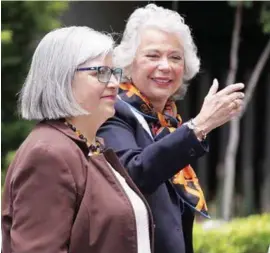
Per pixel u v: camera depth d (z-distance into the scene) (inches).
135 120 351.6
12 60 837.2
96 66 293.4
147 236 294.2
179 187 357.7
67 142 287.1
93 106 295.4
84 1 926.4
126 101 355.9
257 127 1134.4
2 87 852.6
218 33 1053.2
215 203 1044.5
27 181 276.5
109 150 303.9
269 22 834.8
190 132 319.0
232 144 869.8
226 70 1075.9
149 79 360.2
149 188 325.1
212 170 1134.4
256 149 1140.5
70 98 290.4
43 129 291.7
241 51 1074.1
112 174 291.6
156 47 358.3
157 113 364.2
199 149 319.9
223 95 322.0
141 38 360.5
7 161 776.3
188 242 371.9
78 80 292.2
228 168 870.4
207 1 991.0
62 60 289.7
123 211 283.1
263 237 634.8
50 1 850.1
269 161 1136.2
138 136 349.7
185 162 321.1
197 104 1083.3
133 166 323.0
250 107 1126.4
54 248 271.4
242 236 630.5
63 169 277.7
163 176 323.3
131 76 364.5
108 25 937.5
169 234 344.5
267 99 1119.6
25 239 272.7
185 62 373.7
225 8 997.8
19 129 836.6
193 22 1011.3
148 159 320.8
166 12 365.1
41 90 291.3
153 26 360.2
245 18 967.6
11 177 289.7
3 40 781.9
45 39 295.3
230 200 886.4
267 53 879.7
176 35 362.0
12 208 288.4
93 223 280.4
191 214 370.9
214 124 320.5
